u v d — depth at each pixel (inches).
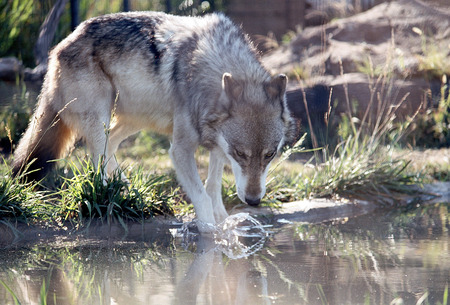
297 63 850.1
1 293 252.2
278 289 258.7
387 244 346.0
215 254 330.0
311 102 724.7
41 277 279.1
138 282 271.3
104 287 262.8
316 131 692.1
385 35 898.7
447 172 561.9
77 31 414.0
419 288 257.9
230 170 552.4
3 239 354.0
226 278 278.1
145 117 412.5
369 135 609.9
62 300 243.6
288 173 527.8
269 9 1143.6
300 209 445.1
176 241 365.1
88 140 407.5
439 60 777.6
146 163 577.6
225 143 355.3
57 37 798.5
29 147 413.7
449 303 237.6
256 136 344.5
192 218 409.1
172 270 293.9
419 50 842.8
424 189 519.8
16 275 282.5
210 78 367.9
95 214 387.2
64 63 404.8
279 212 437.1
